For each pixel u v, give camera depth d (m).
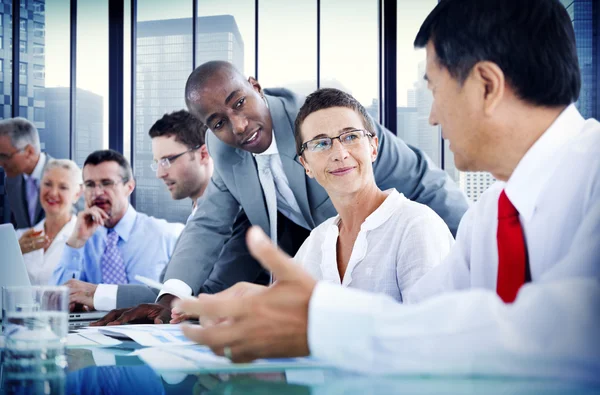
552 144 0.71
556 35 0.67
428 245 1.26
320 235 1.51
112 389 0.57
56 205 3.42
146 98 3.55
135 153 3.51
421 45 0.76
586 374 0.46
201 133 3.36
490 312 0.48
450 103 0.72
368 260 1.34
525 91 0.68
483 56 0.67
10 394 0.56
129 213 3.37
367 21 3.37
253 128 2.84
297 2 3.42
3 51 3.53
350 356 0.52
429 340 0.48
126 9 3.54
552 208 0.72
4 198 3.42
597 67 3.04
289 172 2.85
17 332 0.78
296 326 0.54
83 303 2.62
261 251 0.55
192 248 2.82
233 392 0.54
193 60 3.51
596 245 0.54
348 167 1.37
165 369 0.69
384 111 3.32
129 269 3.31
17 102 3.54
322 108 1.40
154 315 1.56
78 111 3.56
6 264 1.38
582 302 0.46
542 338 0.46
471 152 0.74
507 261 0.78
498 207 0.84
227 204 2.90
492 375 0.48
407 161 2.82
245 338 0.55
